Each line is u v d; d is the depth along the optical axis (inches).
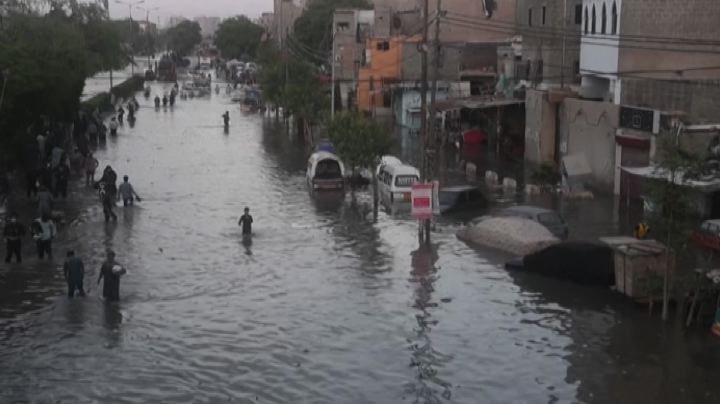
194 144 2361.0
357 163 1603.1
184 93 4025.6
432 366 745.6
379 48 3002.0
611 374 725.9
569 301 928.3
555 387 699.4
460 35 3024.1
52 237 1103.6
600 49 1684.3
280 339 812.6
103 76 5290.4
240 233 1266.0
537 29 2171.5
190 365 747.4
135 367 740.7
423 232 1207.6
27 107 1624.0
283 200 1545.3
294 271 1055.6
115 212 1411.2
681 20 1582.2
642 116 1480.1
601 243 991.0
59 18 2783.0
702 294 847.7
